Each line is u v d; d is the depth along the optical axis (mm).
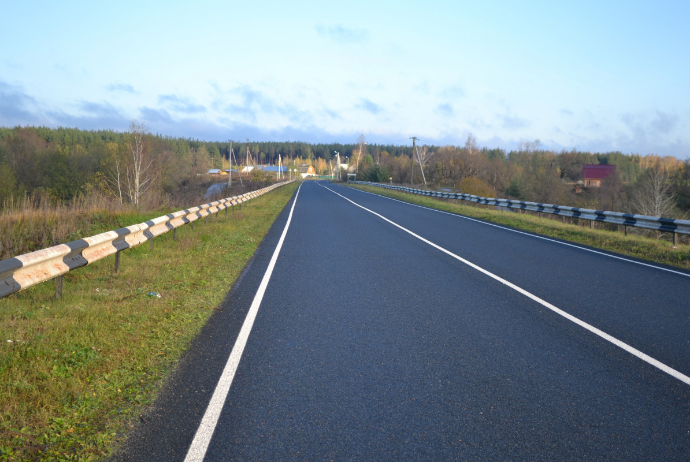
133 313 5602
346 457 2809
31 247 9438
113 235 7371
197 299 6496
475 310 6137
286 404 3490
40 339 4543
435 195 40312
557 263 9914
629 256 11281
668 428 3207
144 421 3225
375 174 99312
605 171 96375
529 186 80562
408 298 6738
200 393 3664
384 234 14570
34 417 3217
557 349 4734
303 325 5438
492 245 12477
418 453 2861
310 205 29828
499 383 3914
